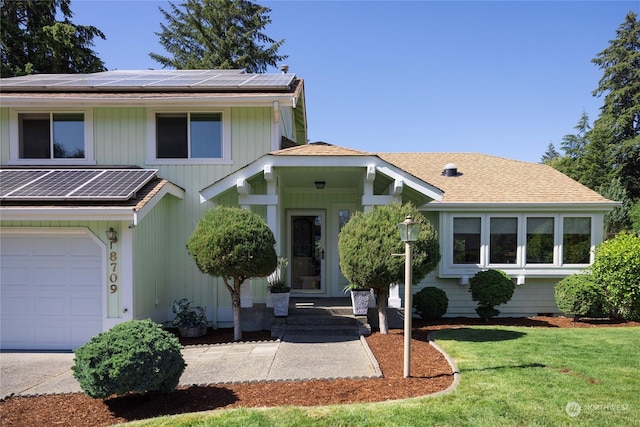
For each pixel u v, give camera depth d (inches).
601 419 156.9
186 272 390.3
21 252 315.9
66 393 204.5
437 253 300.8
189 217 396.2
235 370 231.9
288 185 456.8
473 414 160.6
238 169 369.7
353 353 268.8
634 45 1346.0
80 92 396.8
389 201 358.9
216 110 401.1
